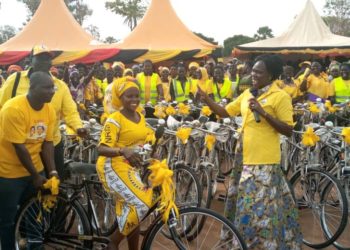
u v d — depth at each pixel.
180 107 7.30
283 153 5.88
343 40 19.12
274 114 3.78
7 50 17.48
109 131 3.56
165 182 3.44
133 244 3.81
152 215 4.09
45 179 3.80
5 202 3.87
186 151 5.61
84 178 4.04
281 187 3.92
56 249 3.96
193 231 4.14
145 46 16.89
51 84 3.69
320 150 5.58
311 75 9.23
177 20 17.67
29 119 3.69
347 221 4.59
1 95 4.31
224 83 9.49
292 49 18.98
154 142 4.27
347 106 7.88
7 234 3.94
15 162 3.79
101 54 16.25
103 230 4.15
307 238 4.82
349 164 5.03
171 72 10.25
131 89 3.58
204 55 16.23
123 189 3.56
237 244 3.58
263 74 3.80
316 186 4.83
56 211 3.98
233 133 6.12
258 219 3.80
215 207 5.73
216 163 5.82
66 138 5.63
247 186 3.86
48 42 18.08
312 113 7.67
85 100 9.24
